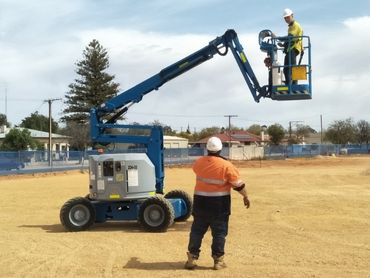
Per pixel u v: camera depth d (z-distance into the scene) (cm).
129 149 1809
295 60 1353
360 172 3875
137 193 1319
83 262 936
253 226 1322
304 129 15912
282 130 12150
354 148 10819
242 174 3762
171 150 5934
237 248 1039
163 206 1256
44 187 2861
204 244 1082
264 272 842
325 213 1544
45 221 1498
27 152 4441
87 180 3544
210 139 884
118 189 1313
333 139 12888
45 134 8456
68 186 2941
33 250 1052
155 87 1480
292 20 1362
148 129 1406
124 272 859
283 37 1355
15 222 1479
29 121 11994
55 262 938
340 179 3089
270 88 1380
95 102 8062
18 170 4209
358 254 972
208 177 862
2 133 7975
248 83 1407
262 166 5559
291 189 2389
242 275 825
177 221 1435
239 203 1825
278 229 1272
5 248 1073
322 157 8312
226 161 870
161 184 1398
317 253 984
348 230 1246
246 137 11531
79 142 7931
